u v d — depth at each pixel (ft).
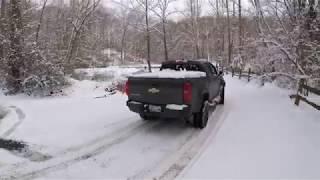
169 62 33.99
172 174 18.40
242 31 94.48
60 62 62.69
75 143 24.13
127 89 27.94
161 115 25.99
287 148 22.22
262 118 31.58
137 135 26.35
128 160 20.70
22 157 21.45
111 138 25.49
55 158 21.15
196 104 26.66
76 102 45.19
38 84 55.26
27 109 40.09
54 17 98.89
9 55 57.06
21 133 27.22
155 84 25.96
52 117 33.91
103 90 61.82
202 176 18.02
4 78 58.90
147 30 108.68
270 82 60.23
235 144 23.61
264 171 18.44
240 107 38.34
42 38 65.41
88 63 130.82
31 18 68.85
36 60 57.11
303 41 38.06
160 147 23.29
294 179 17.28
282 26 40.60
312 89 40.11
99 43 176.86
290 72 42.37
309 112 32.94
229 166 19.36
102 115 34.30
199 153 21.90
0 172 18.83
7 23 59.00
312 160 19.84
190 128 28.50
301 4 40.19
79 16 86.99
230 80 81.56
